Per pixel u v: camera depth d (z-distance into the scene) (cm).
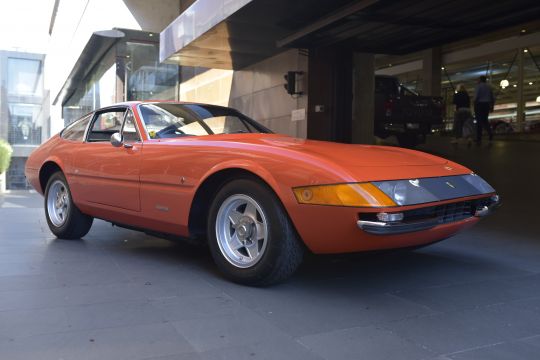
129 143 449
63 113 3045
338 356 246
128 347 254
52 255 471
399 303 328
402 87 1535
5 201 1062
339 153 358
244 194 355
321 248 328
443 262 439
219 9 851
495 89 2331
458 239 540
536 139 1844
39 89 3362
